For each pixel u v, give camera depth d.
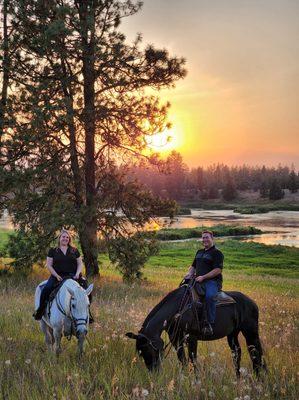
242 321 8.16
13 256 21.36
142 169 22.41
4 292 15.97
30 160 20.56
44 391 6.12
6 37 21.67
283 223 105.88
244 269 41.75
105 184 21.55
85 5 20.70
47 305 8.55
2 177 19.58
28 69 20.78
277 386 6.78
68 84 19.97
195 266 8.25
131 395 6.08
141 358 7.56
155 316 7.53
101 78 20.94
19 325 10.25
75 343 9.00
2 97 21.75
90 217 20.16
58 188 20.67
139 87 21.25
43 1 20.11
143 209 22.06
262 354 8.19
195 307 7.70
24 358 7.75
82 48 19.62
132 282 22.02
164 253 52.91
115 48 20.02
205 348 9.36
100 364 7.46
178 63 21.02
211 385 6.40
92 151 21.92
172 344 7.90
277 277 35.59
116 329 9.78
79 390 6.05
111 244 21.28
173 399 5.87
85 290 8.28
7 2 20.11
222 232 80.31
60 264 8.74
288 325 11.56
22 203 20.39
